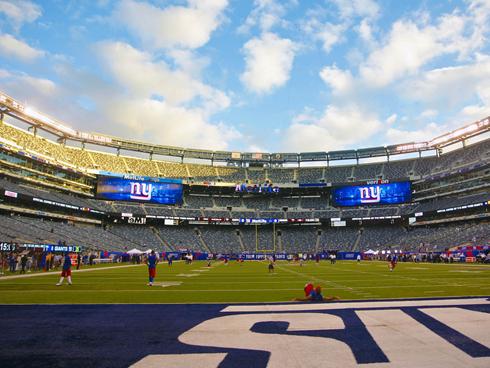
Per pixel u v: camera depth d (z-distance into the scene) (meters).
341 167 89.56
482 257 47.12
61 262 39.16
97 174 70.12
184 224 74.50
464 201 63.16
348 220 76.44
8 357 6.01
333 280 22.19
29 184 58.34
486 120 68.38
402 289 16.34
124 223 73.50
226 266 44.72
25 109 59.66
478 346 6.58
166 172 82.75
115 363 5.70
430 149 82.00
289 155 92.31
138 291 15.72
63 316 9.54
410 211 72.50
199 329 8.01
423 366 5.52
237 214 81.25
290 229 82.19
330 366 5.53
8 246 37.88
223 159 90.75
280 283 20.22
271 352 6.27
